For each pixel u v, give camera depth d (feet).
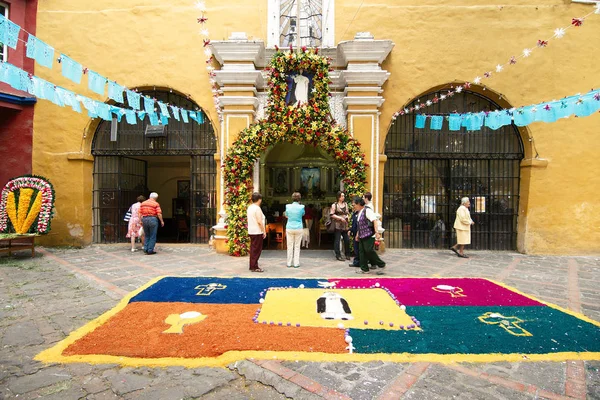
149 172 49.90
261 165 32.48
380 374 9.78
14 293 16.99
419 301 16.08
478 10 29.99
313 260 26.07
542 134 29.55
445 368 10.12
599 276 21.74
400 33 30.35
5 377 9.49
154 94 32.30
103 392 8.91
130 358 10.43
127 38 31.17
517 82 29.84
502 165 31.27
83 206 31.27
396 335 12.21
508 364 10.38
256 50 28.63
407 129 31.50
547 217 29.50
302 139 27.71
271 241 34.22
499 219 31.24
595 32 29.53
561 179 29.48
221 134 30.12
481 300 16.33
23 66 30.68
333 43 30.83
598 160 29.37
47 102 31.35
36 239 30.86
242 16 30.91
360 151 28.14
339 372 9.86
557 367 10.23
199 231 32.42
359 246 21.89
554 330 12.78
